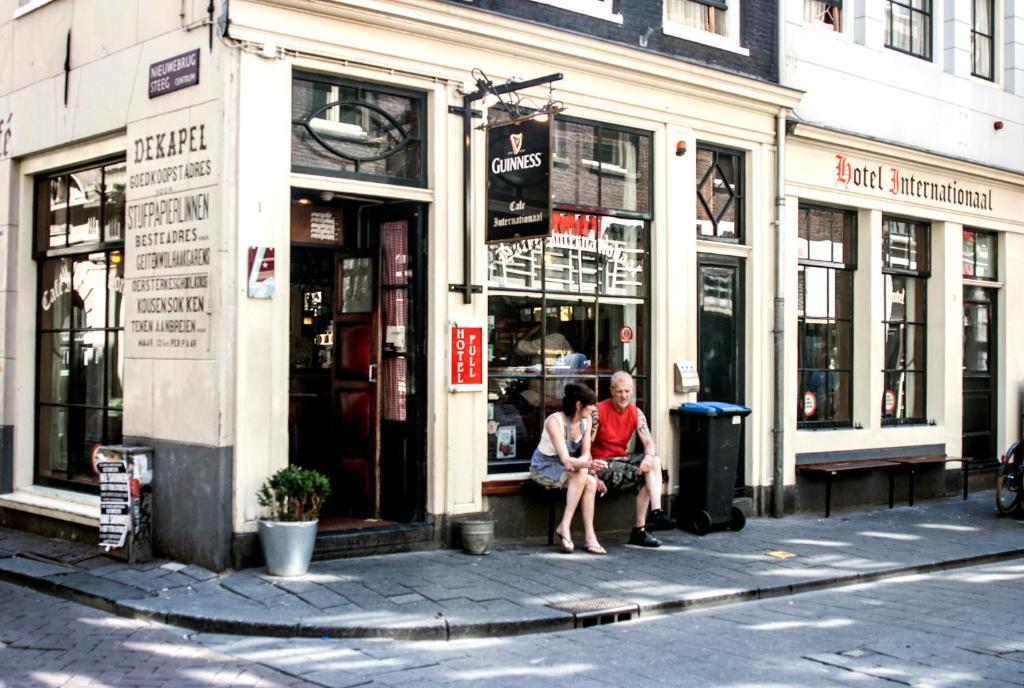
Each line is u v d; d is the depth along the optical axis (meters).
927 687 5.96
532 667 6.32
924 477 13.99
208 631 6.98
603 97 10.58
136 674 6.06
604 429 10.10
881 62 13.80
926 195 14.11
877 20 13.80
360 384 9.81
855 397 13.38
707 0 11.84
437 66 9.34
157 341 8.70
